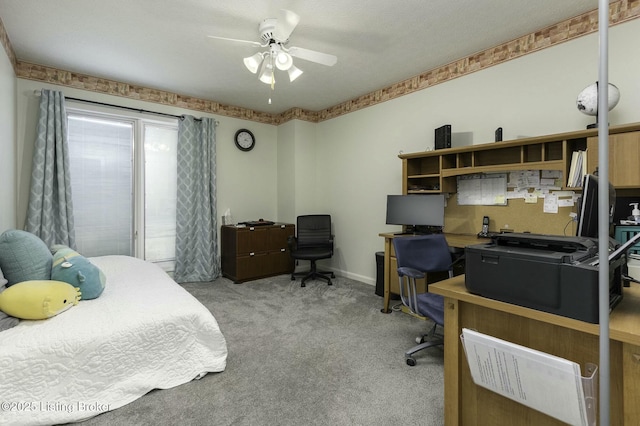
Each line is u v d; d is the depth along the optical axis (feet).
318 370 6.47
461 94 10.10
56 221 10.62
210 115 14.33
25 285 5.36
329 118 15.21
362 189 13.65
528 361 3.19
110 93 11.78
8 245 5.77
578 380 2.87
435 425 4.90
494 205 9.45
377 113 12.89
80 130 11.49
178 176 13.33
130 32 8.48
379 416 5.11
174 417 5.05
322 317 9.41
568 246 3.56
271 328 8.59
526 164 7.93
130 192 12.64
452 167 10.05
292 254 13.30
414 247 7.62
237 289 12.43
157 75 11.34
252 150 15.80
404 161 10.79
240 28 8.28
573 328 3.04
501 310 3.57
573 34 7.84
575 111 7.86
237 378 6.16
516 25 8.19
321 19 7.88
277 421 4.98
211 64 10.41
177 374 5.91
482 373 3.67
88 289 6.15
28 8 7.41
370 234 13.35
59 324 5.21
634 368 2.84
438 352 7.27
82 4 7.27
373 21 7.97
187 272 13.57
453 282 4.51
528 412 3.65
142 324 5.59
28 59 10.09
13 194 9.54
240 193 15.42
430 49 9.46
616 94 6.50
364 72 11.11
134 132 12.62
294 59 9.95
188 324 6.07
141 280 7.57
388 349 7.40
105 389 5.22
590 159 6.79
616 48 7.23
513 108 8.93
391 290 9.89
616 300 3.32
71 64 10.44
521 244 3.95
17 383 4.52
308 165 15.80
